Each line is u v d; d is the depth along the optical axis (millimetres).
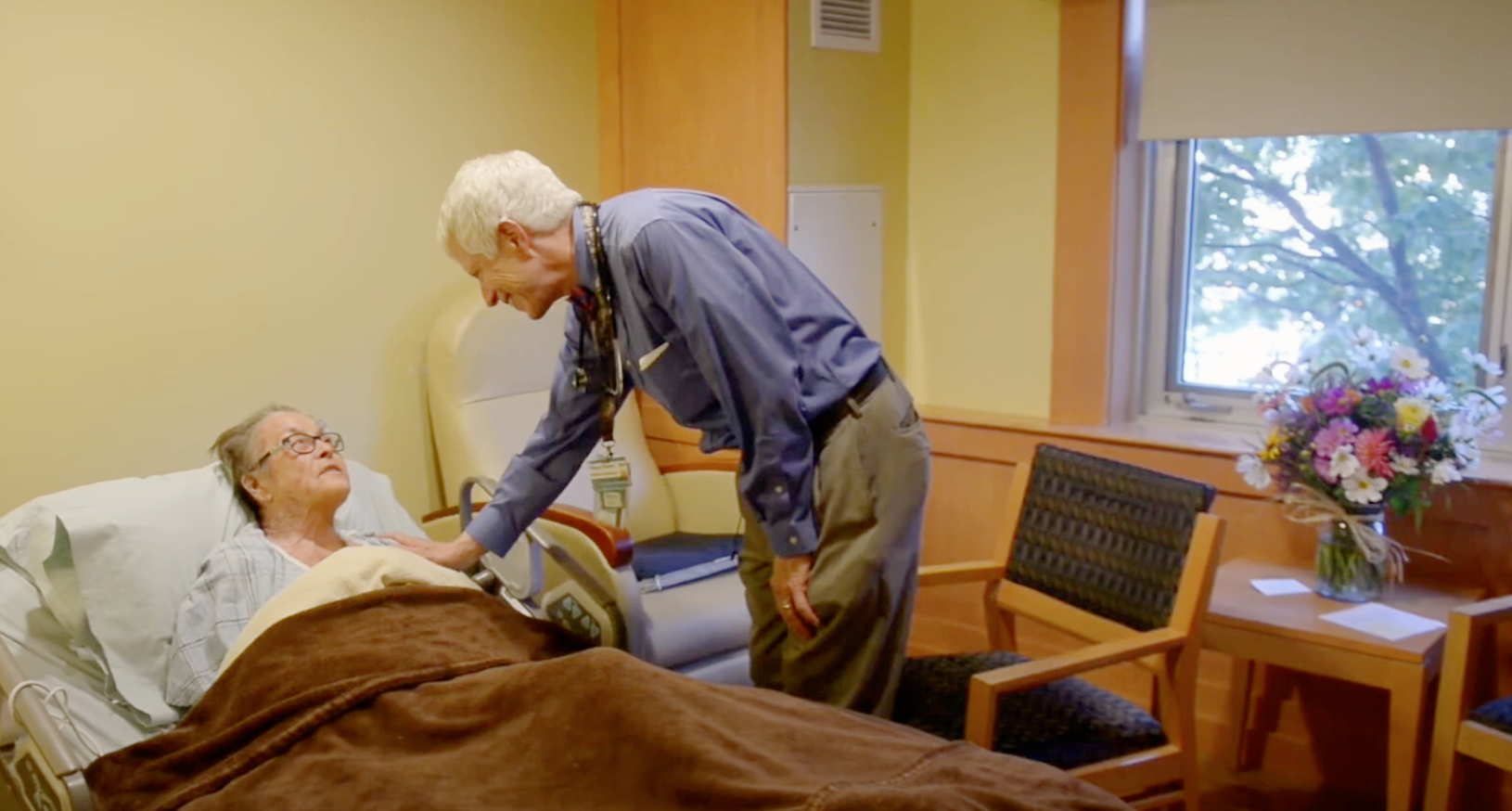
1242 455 2732
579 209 1929
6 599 2186
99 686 2180
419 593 2080
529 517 2320
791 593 1993
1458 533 2549
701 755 1552
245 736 1810
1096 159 3012
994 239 3268
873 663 2078
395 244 3135
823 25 3084
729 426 1998
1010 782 1598
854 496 1999
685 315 1820
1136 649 2047
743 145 3123
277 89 2889
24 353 2602
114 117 2660
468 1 3184
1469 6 2525
